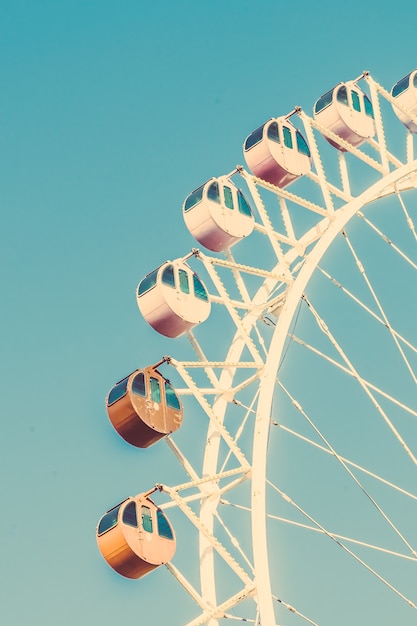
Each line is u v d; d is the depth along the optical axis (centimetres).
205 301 3083
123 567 2731
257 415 2798
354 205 3130
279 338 2892
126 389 2852
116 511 2764
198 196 3133
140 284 3055
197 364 2928
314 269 2997
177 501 2764
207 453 2945
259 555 2614
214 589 2764
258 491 2700
